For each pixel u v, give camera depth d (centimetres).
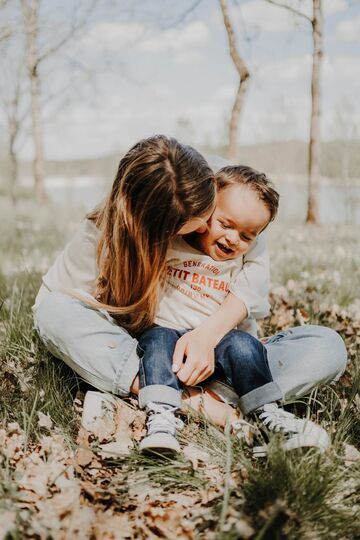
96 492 203
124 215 233
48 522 188
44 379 265
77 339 250
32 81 1109
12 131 1364
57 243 828
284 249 735
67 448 232
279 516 186
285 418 232
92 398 251
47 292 273
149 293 248
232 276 273
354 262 612
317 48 1197
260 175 254
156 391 236
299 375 256
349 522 191
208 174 235
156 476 215
